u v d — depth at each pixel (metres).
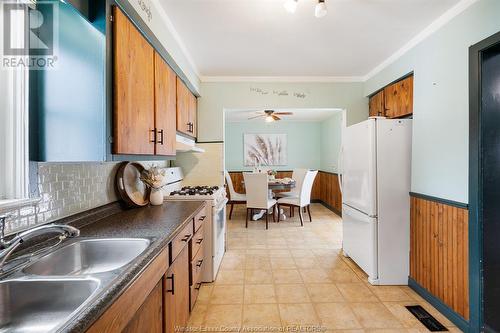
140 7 1.61
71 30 1.21
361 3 1.94
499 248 1.68
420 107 2.34
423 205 2.24
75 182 1.54
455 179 1.92
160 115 1.88
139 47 1.52
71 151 1.22
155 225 1.57
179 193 2.72
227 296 2.23
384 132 2.42
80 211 1.58
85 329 0.64
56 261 1.15
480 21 1.73
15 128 1.11
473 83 1.75
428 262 2.17
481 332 1.68
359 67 3.30
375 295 2.25
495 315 1.68
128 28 1.39
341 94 3.65
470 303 1.74
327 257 3.10
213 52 2.81
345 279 2.54
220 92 3.62
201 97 3.61
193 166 3.60
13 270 0.96
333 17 2.13
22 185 1.13
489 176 1.69
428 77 2.25
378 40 2.55
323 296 2.23
